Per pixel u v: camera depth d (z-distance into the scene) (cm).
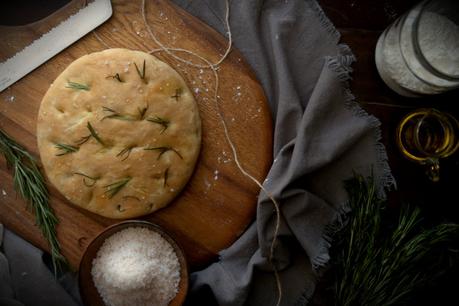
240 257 65
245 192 65
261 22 65
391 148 67
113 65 62
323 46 65
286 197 62
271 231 64
